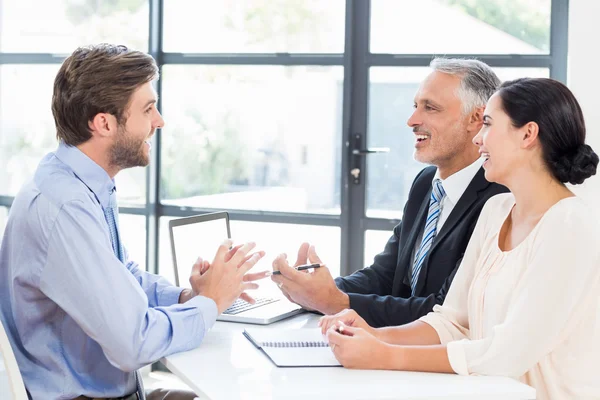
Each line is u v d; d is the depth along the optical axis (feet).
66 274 5.44
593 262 5.26
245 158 13.92
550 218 5.44
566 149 5.53
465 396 4.79
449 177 7.43
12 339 5.88
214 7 13.82
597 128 10.86
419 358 5.28
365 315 6.86
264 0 13.55
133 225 14.32
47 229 5.50
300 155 13.61
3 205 14.74
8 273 5.89
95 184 5.94
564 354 5.40
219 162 14.05
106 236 5.65
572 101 5.58
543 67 12.27
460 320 6.16
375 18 13.01
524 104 5.54
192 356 5.57
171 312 5.71
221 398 4.63
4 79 14.62
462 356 5.26
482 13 12.51
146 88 5.96
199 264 6.44
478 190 7.15
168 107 14.21
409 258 7.68
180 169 14.26
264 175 13.85
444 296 6.81
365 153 13.21
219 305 6.00
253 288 6.30
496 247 5.81
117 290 5.42
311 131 13.52
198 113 14.07
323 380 5.02
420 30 12.84
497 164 5.68
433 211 7.52
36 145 14.51
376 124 13.19
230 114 13.92
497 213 6.11
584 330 5.35
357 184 13.33
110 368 5.88
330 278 6.91
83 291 5.41
